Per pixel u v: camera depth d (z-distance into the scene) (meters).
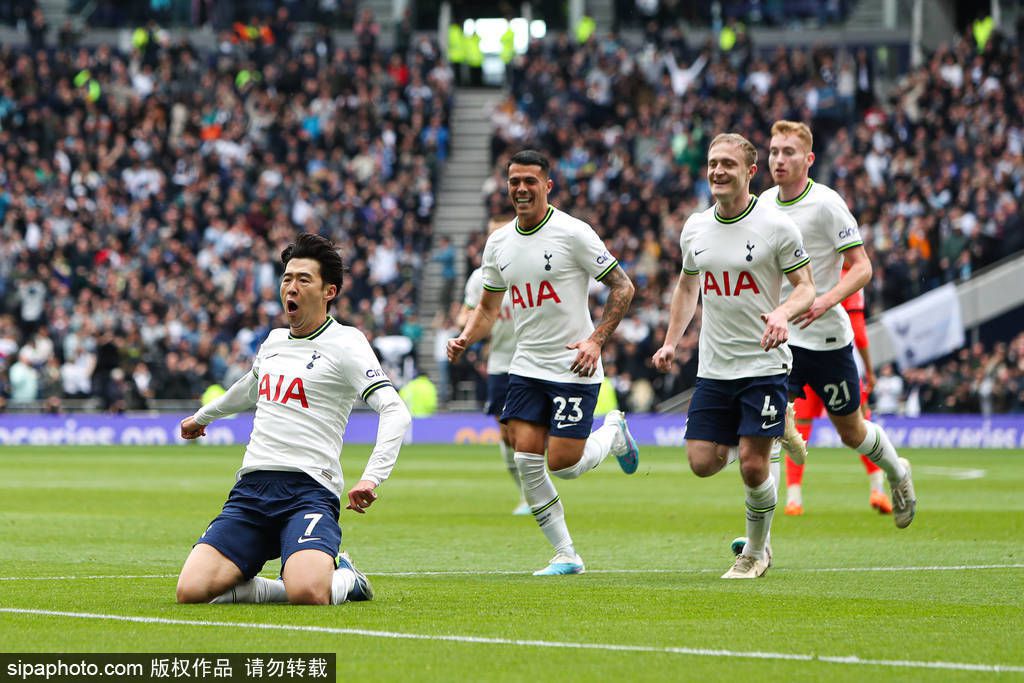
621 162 60.56
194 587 12.53
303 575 12.45
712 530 21.81
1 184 60.06
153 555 17.80
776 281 15.24
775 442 17.19
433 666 9.66
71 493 29.75
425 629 11.27
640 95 63.66
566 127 62.41
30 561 17.00
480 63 72.00
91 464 41.69
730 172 15.07
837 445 56.09
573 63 64.81
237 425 56.16
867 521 23.17
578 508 26.34
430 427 55.75
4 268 57.38
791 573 15.87
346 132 62.97
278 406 13.03
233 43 66.94
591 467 16.22
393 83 64.44
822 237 18.23
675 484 33.81
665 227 57.44
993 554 18.02
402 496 29.41
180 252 58.03
